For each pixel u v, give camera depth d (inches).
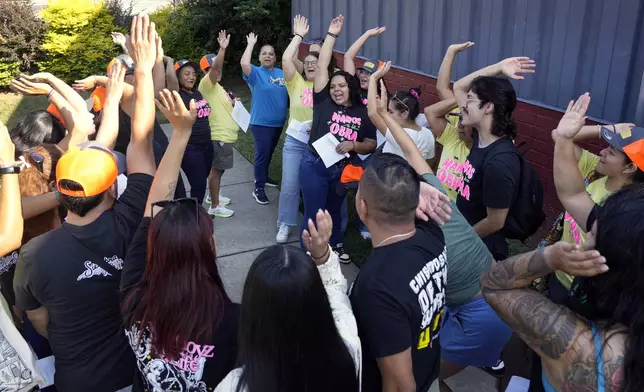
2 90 459.5
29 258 86.2
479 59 224.8
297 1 393.7
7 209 87.7
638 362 57.0
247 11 450.0
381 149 170.7
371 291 76.1
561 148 95.3
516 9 202.4
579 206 95.0
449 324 115.6
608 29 170.1
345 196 196.4
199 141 208.4
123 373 91.2
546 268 63.2
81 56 462.6
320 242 80.1
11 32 448.5
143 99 99.4
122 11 515.2
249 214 241.3
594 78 177.0
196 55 485.4
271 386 62.6
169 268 70.7
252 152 318.7
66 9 457.7
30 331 111.7
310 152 187.8
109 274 88.7
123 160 100.5
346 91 181.9
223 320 73.4
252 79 232.4
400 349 75.1
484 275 70.7
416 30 261.9
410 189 79.0
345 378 65.6
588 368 60.1
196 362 72.7
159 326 71.3
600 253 60.1
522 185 128.3
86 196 86.1
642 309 57.5
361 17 309.0
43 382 93.2
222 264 200.5
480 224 131.0
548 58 192.2
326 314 63.4
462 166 136.6
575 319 62.6
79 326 88.4
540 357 70.0
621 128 110.3
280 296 60.4
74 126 124.0
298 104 215.5
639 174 104.8
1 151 88.0
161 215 73.1
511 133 131.4
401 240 81.4
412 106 166.9
